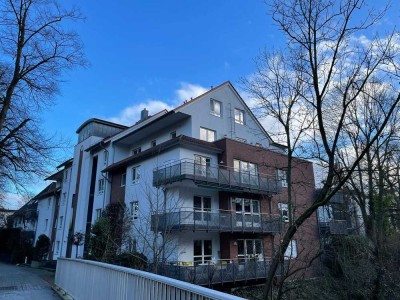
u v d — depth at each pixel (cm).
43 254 3472
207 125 2438
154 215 1619
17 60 1326
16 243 3941
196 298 374
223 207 2131
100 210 2761
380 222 1505
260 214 2138
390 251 1578
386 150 1429
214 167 2028
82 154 3356
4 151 1335
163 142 2341
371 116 1359
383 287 1416
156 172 2038
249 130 2752
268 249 2131
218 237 2086
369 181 1500
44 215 4138
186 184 1997
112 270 677
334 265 1520
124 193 2492
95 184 2966
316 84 897
